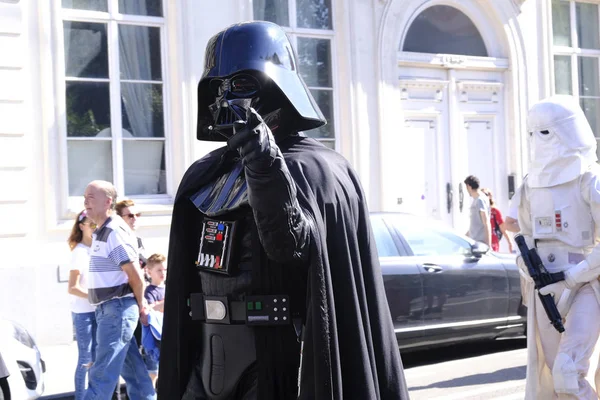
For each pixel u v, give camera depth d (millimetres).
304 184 2365
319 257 2287
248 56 2543
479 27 12859
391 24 11688
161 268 6520
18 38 9164
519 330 8297
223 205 2498
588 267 4258
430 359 8055
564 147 4438
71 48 9648
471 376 7168
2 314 8891
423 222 8070
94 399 5352
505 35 12945
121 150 9914
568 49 13883
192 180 2652
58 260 9195
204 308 2553
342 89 11328
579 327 4281
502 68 12945
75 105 9664
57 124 9398
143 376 5852
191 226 2666
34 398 5625
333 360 2277
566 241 4434
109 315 5434
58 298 9156
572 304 4355
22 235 9094
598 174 4383
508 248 12812
